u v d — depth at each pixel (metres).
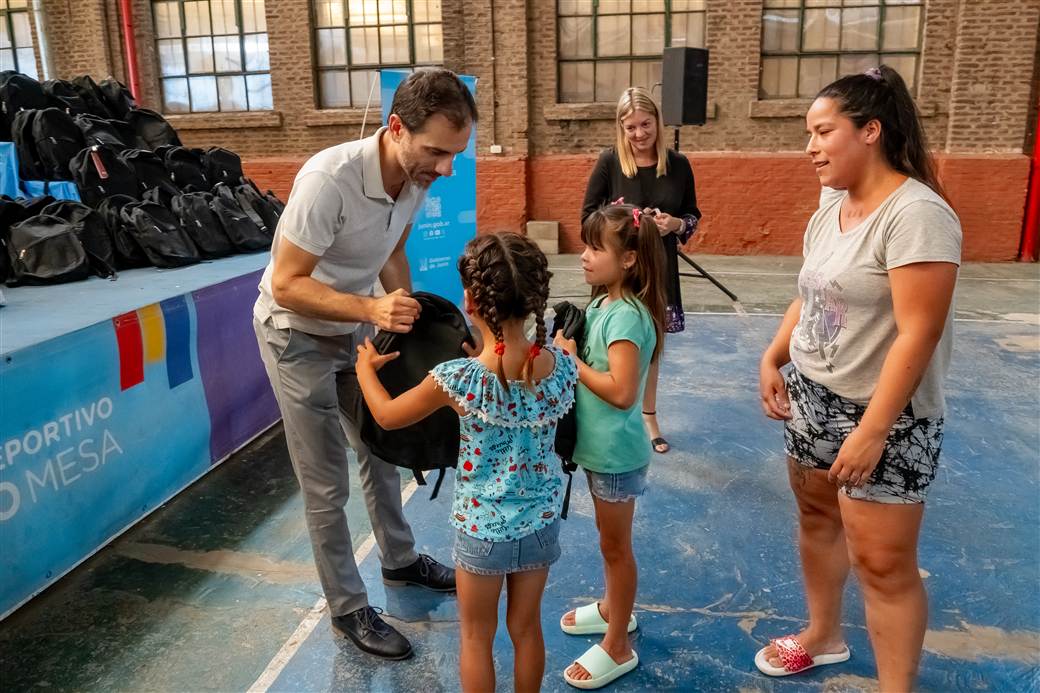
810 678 2.14
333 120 9.90
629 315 1.88
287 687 2.12
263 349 2.19
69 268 3.57
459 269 1.67
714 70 8.98
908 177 1.60
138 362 2.95
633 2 9.13
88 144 4.69
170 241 4.02
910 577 1.71
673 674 2.16
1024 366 4.90
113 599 2.55
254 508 3.21
